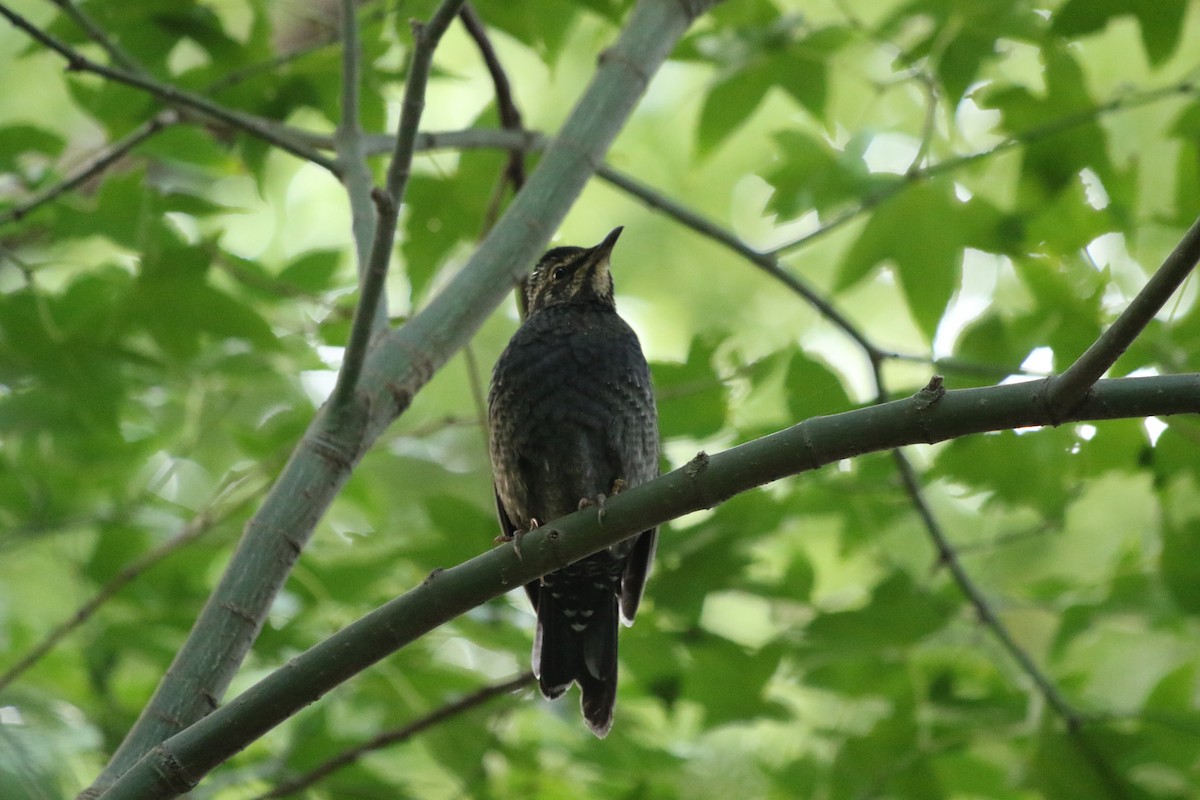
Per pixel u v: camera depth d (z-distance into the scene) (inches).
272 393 482.0
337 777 410.0
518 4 445.1
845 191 433.4
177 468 504.1
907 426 239.8
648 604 407.8
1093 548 553.6
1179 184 431.8
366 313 275.4
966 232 422.6
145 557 426.3
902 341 718.5
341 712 442.3
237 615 273.6
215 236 415.8
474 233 451.8
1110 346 224.1
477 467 653.9
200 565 443.2
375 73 438.0
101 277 413.1
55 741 299.0
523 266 336.8
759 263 416.2
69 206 405.1
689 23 387.5
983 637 427.2
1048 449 417.1
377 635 248.4
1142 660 495.8
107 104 439.5
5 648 462.0
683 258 759.7
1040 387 233.8
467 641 438.6
